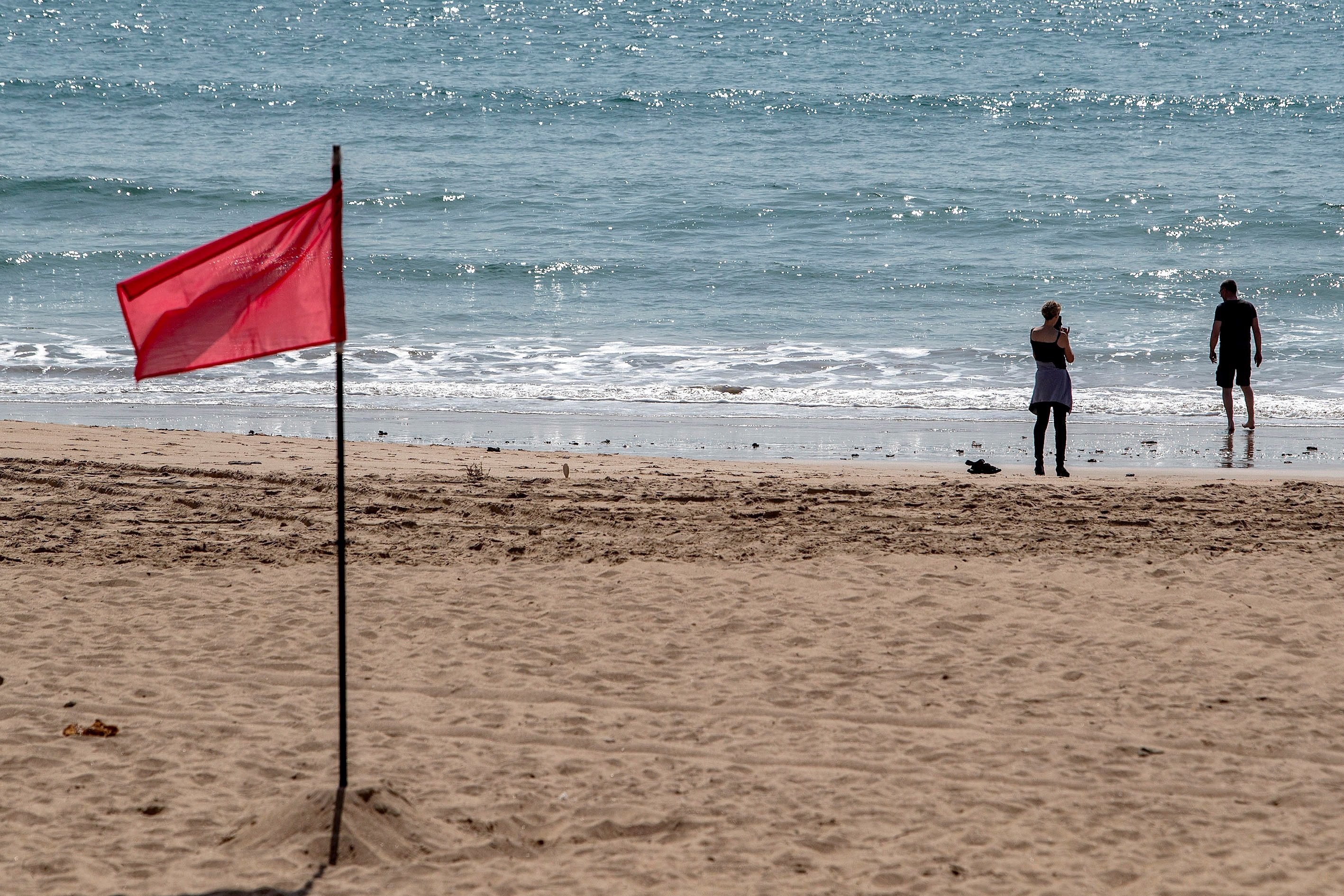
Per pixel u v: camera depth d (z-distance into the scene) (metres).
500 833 12.45
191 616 19.08
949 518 25.91
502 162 104.81
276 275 11.88
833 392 45.34
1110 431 39.22
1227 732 14.92
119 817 12.66
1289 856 11.83
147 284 11.40
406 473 30.11
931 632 18.58
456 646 18.02
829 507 26.98
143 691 16.14
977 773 13.84
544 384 46.66
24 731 14.77
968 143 117.38
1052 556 22.77
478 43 190.00
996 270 70.75
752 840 12.27
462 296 64.19
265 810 12.73
